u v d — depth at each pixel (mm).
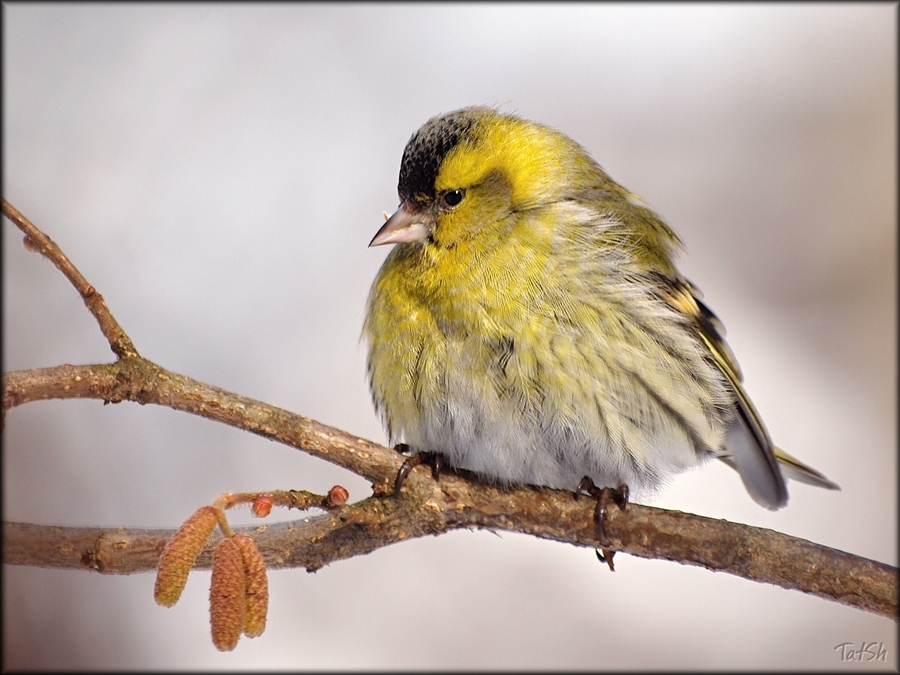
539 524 2189
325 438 2172
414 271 2207
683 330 2213
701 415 2213
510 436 2197
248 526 2178
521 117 2227
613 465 2201
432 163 2207
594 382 2199
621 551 2188
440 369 2201
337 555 2178
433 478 2184
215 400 2160
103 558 2164
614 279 2205
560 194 2215
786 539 2178
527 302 2199
